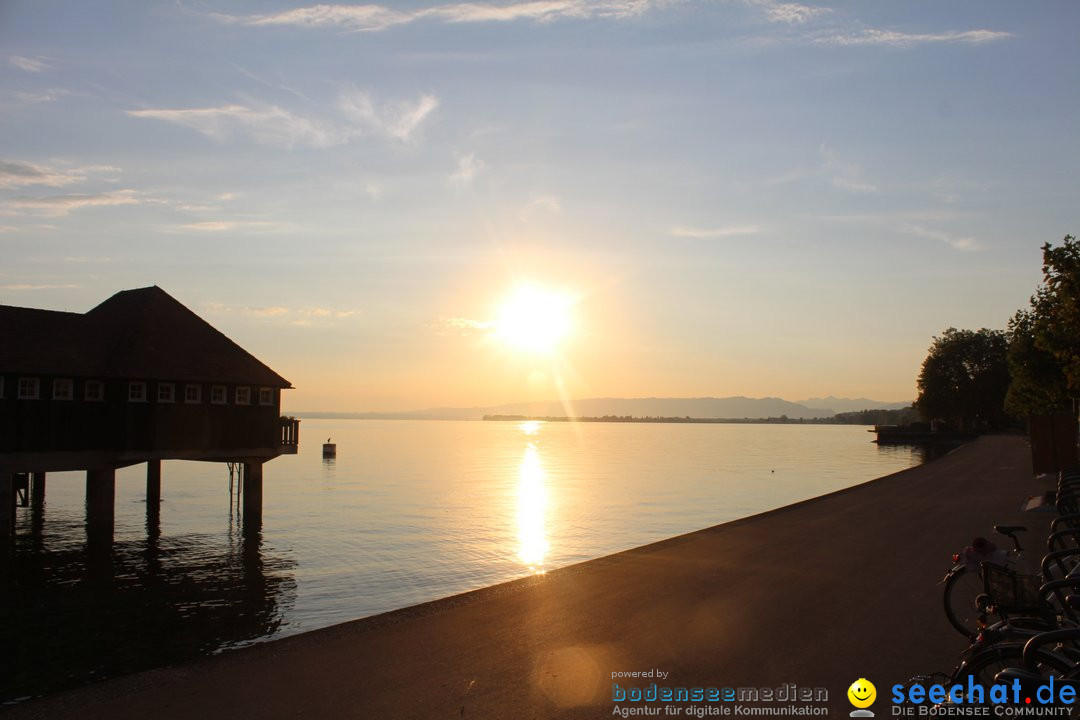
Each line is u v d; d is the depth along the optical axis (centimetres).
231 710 587
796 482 6438
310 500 5062
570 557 2773
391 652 734
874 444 16300
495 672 674
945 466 3959
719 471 7969
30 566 2938
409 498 5159
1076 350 2719
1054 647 528
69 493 5594
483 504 4734
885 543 1420
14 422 2958
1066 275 2562
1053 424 2777
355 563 2725
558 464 9450
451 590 2241
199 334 3753
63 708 595
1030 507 1930
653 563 1214
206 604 2248
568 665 692
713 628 819
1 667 1605
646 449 14425
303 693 624
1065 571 771
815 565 1193
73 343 3256
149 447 3312
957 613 877
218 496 5472
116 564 2961
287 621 1956
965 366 13288
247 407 3706
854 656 714
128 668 1589
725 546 1387
